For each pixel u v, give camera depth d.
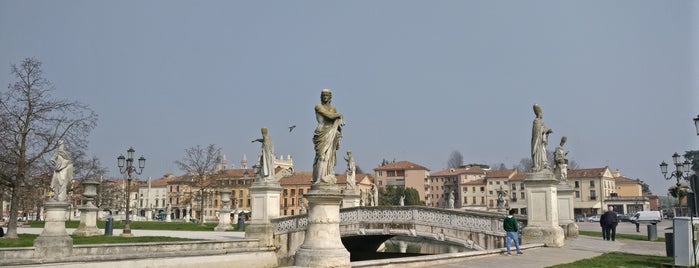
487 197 134.38
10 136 32.72
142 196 140.00
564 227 28.66
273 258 29.30
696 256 15.35
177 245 24.77
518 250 18.77
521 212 123.75
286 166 127.19
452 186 146.62
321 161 13.30
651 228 28.56
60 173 21.83
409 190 124.50
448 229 26.95
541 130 22.70
